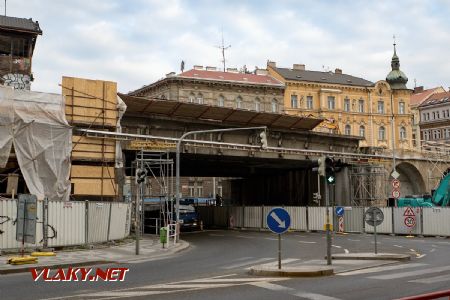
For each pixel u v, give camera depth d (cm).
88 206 2502
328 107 8212
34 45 3625
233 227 5147
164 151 3634
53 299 1124
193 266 1845
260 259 2059
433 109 11656
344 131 8300
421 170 6125
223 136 4538
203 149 4062
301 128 5034
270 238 3466
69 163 2889
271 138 4844
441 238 3388
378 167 5303
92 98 3250
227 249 2630
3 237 2119
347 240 3175
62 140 2850
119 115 3369
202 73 7512
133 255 2238
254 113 4469
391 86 8950
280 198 5803
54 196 2795
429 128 11681
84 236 2467
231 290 1224
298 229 4472
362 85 8562
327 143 5262
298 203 5450
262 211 4791
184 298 1112
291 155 4616
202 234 4066
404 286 1239
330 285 1281
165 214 4422
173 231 3675
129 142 3538
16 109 2698
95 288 1303
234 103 7456
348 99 8450
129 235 3244
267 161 4684
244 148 4225
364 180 5306
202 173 5909
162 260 2088
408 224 3403
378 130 8594
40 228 2250
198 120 4284
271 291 1199
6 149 2623
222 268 1769
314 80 8194
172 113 4147
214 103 7325
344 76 8944
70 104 3162
